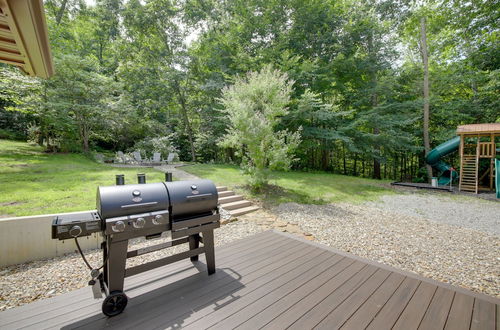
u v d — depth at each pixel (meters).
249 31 13.71
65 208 4.73
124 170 9.72
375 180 12.45
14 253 3.45
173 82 14.74
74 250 3.89
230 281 2.74
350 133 13.24
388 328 2.01
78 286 2.92
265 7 13.73
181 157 18.56
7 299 2.62
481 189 10.40
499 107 11.91
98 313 2.20
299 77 12.10
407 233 4.95
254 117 7.43
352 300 2.39
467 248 4.22
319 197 7.91
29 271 3.27
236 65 13.59
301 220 5.61
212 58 14.30
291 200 7.30
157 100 16.22
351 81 14.27
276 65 12.49
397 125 13.12
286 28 14.10
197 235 3.15
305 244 3.89
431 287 2.65
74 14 15.77
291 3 13.14
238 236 4.54
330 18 13.03
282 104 8.05
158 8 14.48
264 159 7.82
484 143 10.12
